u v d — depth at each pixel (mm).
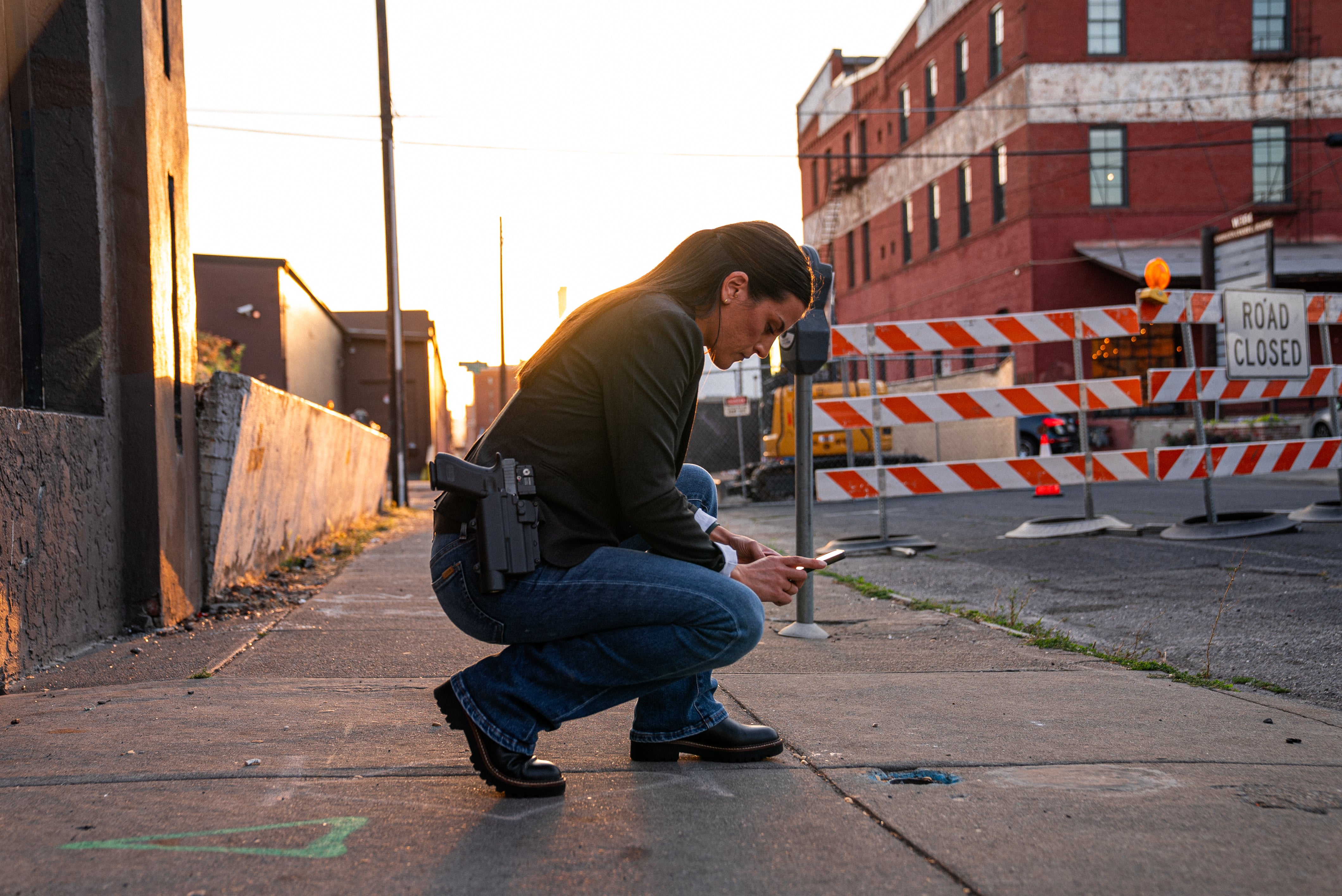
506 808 2029
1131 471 7938
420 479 35656
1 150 3920
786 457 18125
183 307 4961
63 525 3748
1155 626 4535
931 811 2023
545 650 2010
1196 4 25141
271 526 6562
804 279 2059
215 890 1609
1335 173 25484
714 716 2387
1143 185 25188
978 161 27703
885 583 6316
